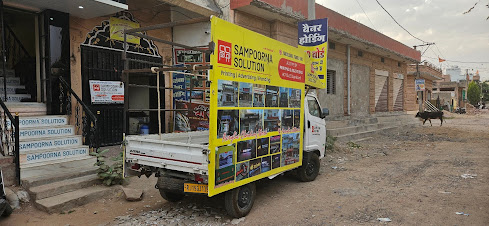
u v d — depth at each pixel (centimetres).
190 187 477
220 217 509
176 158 469
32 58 823
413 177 755
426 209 529
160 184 522
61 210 527
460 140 1443
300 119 655
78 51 816
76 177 624
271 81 561
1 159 575
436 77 3703
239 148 490
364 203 569
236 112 483
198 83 1003
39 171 613
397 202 569
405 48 2238
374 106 2027
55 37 759
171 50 1060
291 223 485
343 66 1689
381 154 1106
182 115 1034
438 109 3588
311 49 903
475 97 7069
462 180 711
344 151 1127
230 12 1056
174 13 1052
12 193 536
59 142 695
